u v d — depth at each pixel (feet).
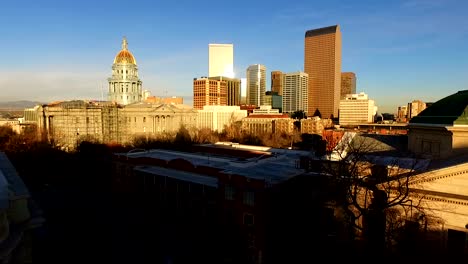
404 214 118.11
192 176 205.46
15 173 84.69
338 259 135.13
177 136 537.65
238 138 578.66
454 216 108.78
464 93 145.59
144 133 623.77
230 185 168.25
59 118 517.55
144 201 228.43
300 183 161.79
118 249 158.10
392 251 119.85
